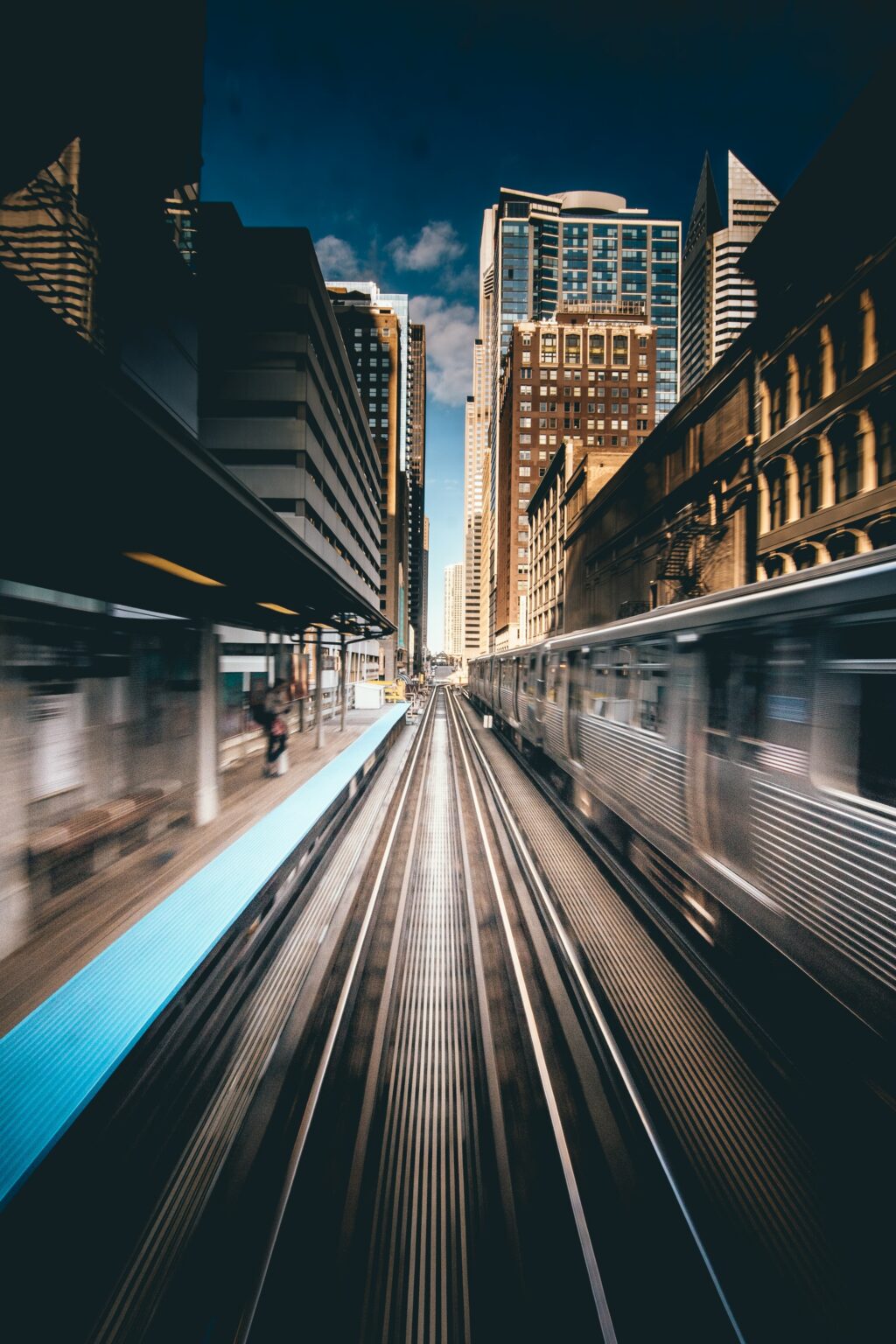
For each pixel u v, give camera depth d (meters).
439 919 4.80
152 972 2.77
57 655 3.47
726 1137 2.56
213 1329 1.74
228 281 23.48
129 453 2.91
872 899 2.51
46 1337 1.68
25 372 2.17
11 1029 2.35
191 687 5.17
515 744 14.32
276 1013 3.37
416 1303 1.89
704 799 4.14
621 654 6.08
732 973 3.86
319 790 6.72
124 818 4.25
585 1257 2.03
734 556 14.80
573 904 5.01
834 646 2.88
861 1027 2.66
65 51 5.20
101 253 8.46
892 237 10.46
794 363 12.76
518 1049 3.19
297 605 8.25
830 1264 2.00
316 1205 2.22
